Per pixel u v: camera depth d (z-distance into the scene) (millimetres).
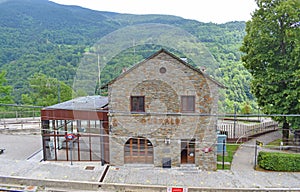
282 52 15039
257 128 19391
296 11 14109
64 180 10664
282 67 14883
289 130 16500
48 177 11352
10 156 14320
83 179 11156
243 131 18422
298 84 14008
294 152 14906
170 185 10562
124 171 11703
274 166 12531
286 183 11062
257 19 15156
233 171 12344
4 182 10500
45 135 13406
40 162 13258
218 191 9930
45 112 13078
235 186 10656
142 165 11773
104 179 11141
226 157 14398
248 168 12852
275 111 14766
